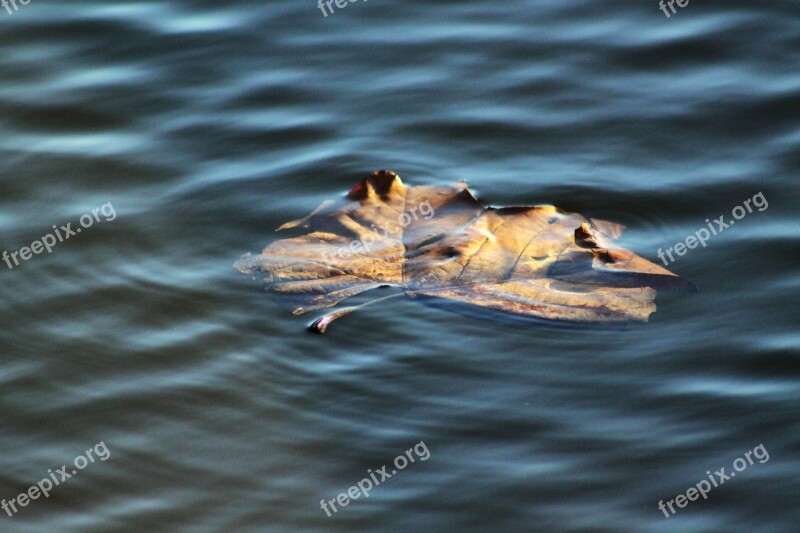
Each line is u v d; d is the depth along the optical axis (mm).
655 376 11508
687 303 12383
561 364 11711
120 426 11312
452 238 13078
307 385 11680
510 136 15547
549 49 17469
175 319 12516
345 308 12391
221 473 10805
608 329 11867
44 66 17375
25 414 11430
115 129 15961
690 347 11805
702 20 17906
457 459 10773
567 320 11945
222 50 17703
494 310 12180
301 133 15703
